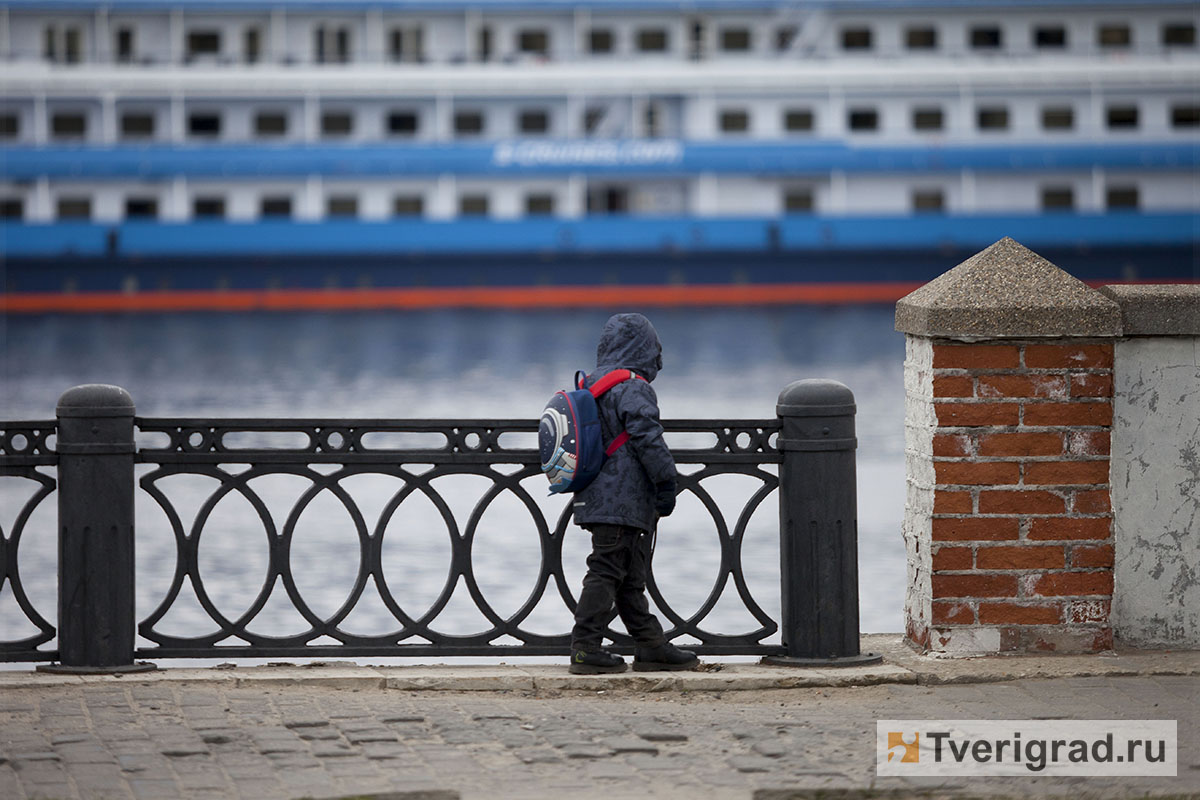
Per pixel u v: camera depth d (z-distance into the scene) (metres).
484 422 23.64
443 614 53.19
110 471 23.20
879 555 64.56
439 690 22.92
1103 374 23.58
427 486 23.80
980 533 23.69
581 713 21.31
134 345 171.75
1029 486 23.66
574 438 22.64
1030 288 23.36
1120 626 24.28
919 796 17.80
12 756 18.97
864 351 161.88
